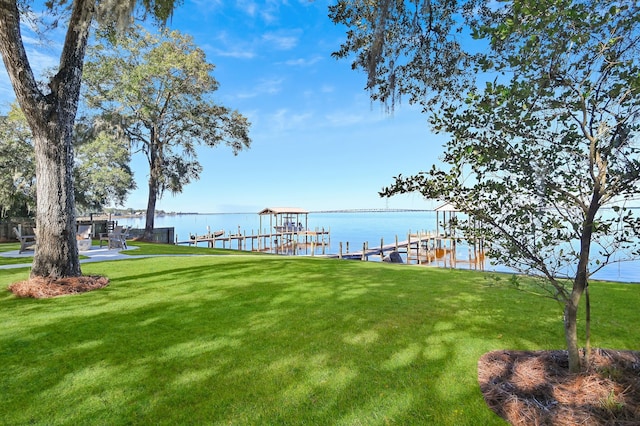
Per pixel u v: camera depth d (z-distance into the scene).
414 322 4.37
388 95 4.80
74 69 6.46
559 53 2.34
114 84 19.25
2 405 2.53
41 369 3.09
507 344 3.62
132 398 2.63
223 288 6.38
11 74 5.76
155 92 20.73
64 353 3.43
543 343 3.63
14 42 5.61
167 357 3.34
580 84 2.52
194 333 3.99
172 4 7.23
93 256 11.41
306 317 4.59
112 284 6.70
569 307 2.82
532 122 2.61
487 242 3.06
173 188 23.05
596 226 2.64
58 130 6.30
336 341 3.74
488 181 2.87
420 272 8.55
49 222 6.21
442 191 2.92
